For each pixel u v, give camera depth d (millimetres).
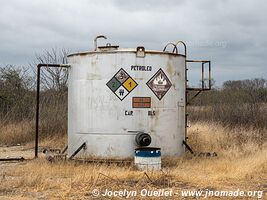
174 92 12156
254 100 25266
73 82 12328
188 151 13047
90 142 11773
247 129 20094
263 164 11266
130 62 11602
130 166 10992
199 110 24594
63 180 9562
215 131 17344
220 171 10773
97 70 11758
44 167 10969
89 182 9219
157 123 11805
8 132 18125
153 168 10602
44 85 25422
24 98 22766
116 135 11570
